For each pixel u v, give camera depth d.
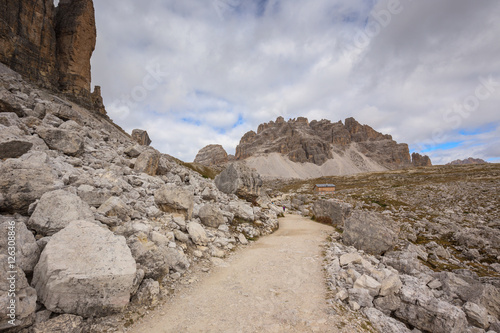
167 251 12.32
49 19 77.44
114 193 14.95
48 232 9.12
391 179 141.88
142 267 10.20
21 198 9.72
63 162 16.03
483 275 22.69
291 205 59.41
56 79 77.75
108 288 7.97
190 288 11.19
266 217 29.41
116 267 8.38
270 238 22.89
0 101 18.84
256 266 14.63
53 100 34.66
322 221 34.03
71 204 10.09
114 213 12.62
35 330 6.39
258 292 11.13
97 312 7.82
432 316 9.75
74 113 29.56
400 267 16.59
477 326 10.81
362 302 10.38
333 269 13.82
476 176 105.88
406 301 10.64
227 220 22.62
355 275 12.21
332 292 11.21
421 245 31.42
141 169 24.25
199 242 15.76
